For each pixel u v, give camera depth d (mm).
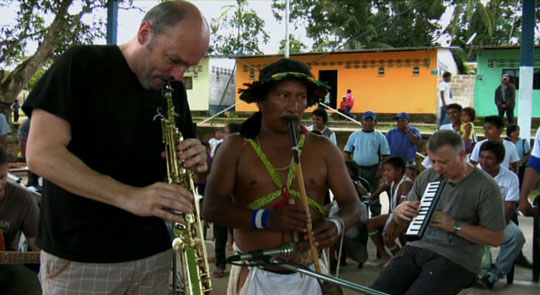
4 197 3262
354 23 24766
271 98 2154
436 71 18359
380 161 7512
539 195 4879
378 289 3111
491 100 18375
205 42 1757
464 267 3086
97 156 1850
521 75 8492
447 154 3098
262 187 2203
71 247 1833
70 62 1777
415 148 8086
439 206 3209
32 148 1688
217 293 4562
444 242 3129
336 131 13844
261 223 2096
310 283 2213
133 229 1911
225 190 2221
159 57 1747
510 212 4715
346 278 5012
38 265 3316
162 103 1979
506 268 4672
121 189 1649
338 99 19609
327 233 2078
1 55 12500
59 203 1850
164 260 2041
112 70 1839
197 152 1795
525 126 8500
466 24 25125
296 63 2152
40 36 12672
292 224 2041
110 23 8195
